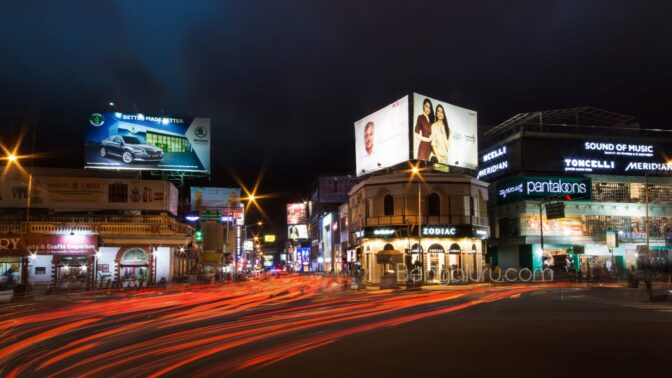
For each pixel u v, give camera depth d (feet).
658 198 194.49
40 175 165.58
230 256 271.49
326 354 37.42
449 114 188.65
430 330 49.49
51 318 67.41
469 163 194.39
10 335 51.70
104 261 156.35
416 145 173.68
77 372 33.14
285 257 584.40
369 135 198.18
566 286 131.34
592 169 192.54
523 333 46.85
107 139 185.06
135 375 31.76
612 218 189.47
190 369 32.94
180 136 193.47
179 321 60.18
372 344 41.57
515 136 194.80
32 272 147.33
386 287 136.15
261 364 34.14
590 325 52.31
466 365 33.04
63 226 152.66
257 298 100.32
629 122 210.59
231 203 274.57
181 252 193.47
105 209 165.37
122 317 66.28
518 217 185.57
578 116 204.03
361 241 186.39
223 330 51.24
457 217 172.24
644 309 69.31
